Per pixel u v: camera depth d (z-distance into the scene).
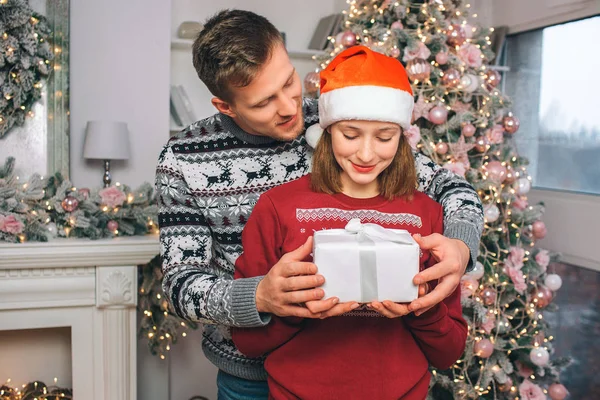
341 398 1.00
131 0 2.43
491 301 2.07
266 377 1.24
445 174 1.19
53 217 2.21
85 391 2.22
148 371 2.55
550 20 2.57
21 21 2.21
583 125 2.42
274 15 3.07
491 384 2.17
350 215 1.03
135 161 2.49
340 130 1.00
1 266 2.05
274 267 0.91
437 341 1.01
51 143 2.34
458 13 2.22
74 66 2.39
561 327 2.49
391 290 0.87
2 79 2.24
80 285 2.16
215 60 1.04
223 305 0.99
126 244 2.14
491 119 2.16
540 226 2.17
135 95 2.46
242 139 1.22
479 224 1.04
